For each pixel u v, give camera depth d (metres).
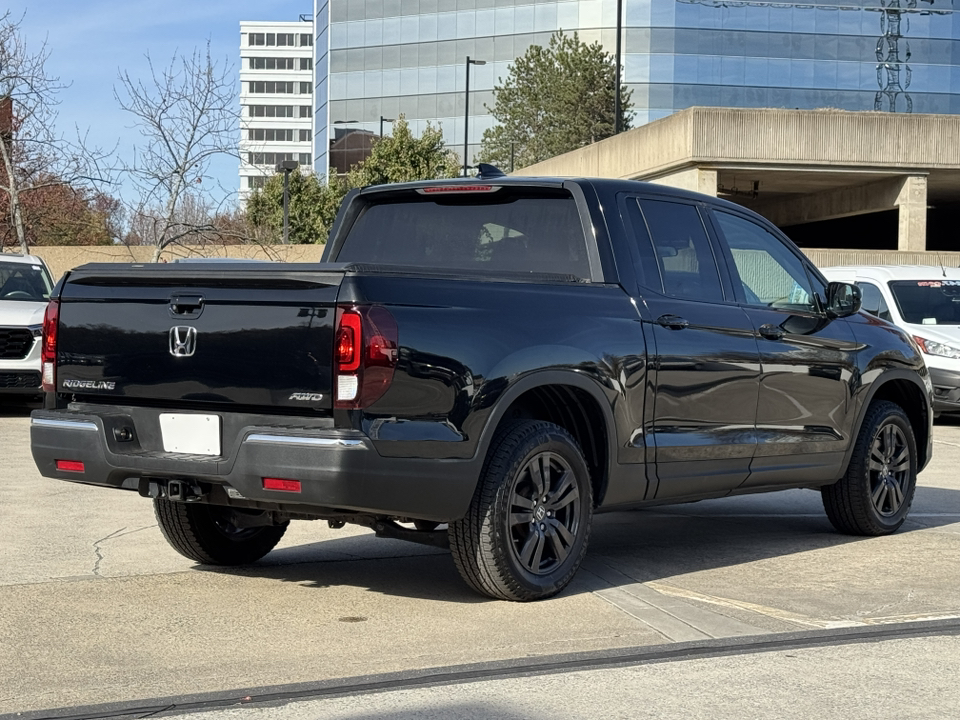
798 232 48.22
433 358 5.46
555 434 6.00
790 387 7.31
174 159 27.77
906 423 8.21
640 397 6.39
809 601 6.10
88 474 5.88
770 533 8.14
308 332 5.31
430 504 5.52
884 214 47.62
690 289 6.86
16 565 6.77
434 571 6.76
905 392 8.49
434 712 4.33
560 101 68.12
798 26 71.81
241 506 5.75
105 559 6.96
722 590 6.34
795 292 7.64
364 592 6.22
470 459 5.61
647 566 6.97
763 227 7.59
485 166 7.11
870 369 7.90
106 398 5.92
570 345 6.02
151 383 5.72
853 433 7.82
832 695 4.57
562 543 6.12
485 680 4.71
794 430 7.38
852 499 7.89
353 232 7.20
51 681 4.68
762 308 7.27
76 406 6.01
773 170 30.59
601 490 6.36
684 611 5.86
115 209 41.44
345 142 83.00
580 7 73.50
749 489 7.26
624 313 6.38
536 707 4.39
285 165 43.34
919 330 15.60
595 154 36.84
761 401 7.12
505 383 5.70
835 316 7.66
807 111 30.34
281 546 7.47
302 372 5.32
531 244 6.65
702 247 7.04
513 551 5.86
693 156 29.80
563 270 6.54
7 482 9.95
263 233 48.53
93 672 4.80
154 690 4.58
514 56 77.06
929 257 29.20
